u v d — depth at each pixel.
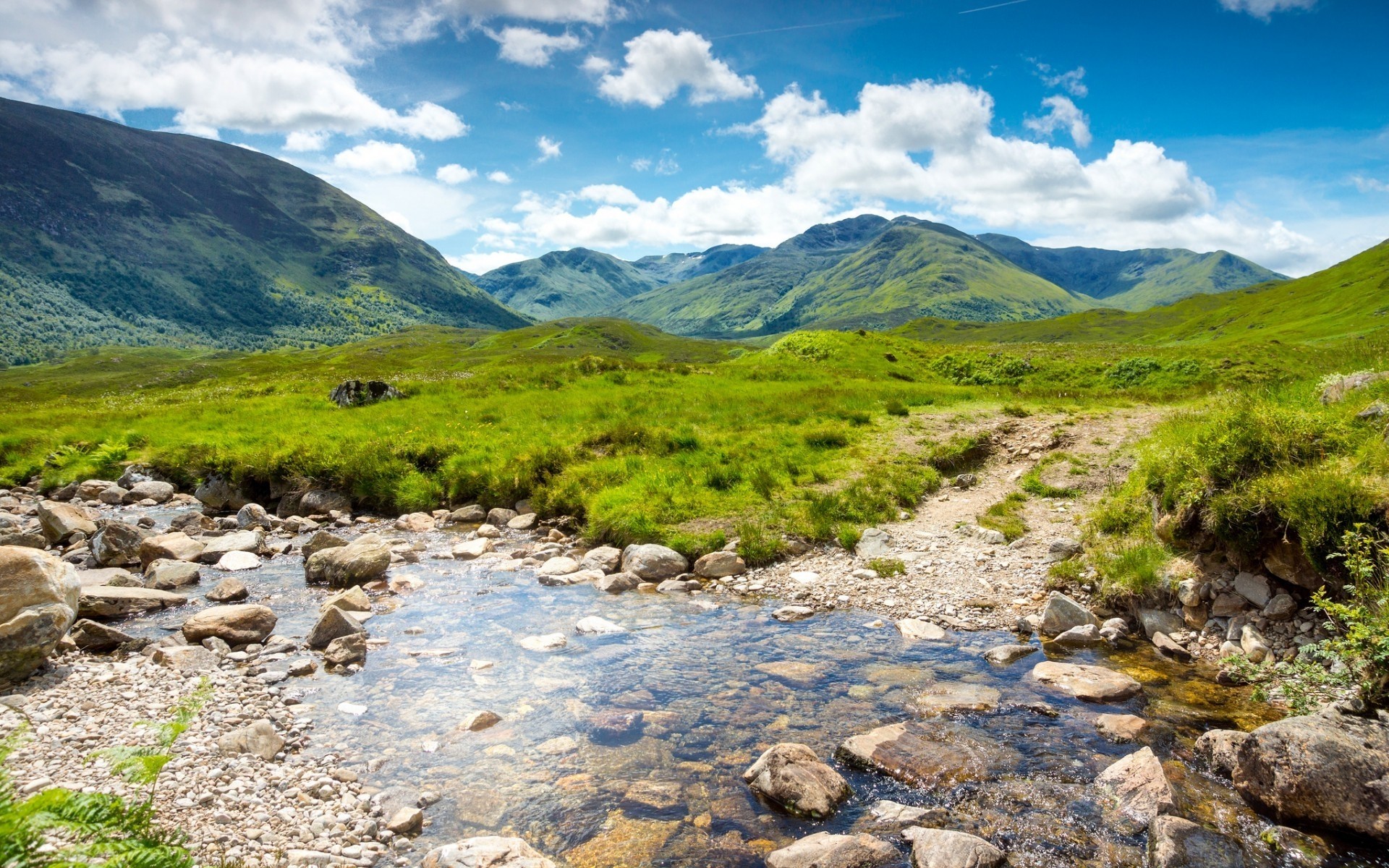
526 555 16.39
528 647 10.89
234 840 5.99
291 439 23.98
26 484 25.03
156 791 6.57
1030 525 16.16
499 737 8.21
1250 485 10.88
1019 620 11.71
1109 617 11.71
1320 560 9.54
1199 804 6.79
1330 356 20.97
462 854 5.86
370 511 21.14
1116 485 17.14
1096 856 6.13
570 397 32.19
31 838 5.05
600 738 8.20
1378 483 9.52
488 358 188.50
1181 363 41.88
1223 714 8.54
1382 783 6.30
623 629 11.72
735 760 7.74
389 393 34.69
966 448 22.00
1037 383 43.12
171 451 24.66
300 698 9.17
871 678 9.73
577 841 6.40
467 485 20.84
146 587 13.75
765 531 16.14
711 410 27.86
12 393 144.00
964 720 8.48
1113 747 7.84
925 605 12.59
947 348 56.56
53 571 9.73
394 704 9.04
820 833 6.47
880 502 17.84
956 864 5.76
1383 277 146.38
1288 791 6.45
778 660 10.41
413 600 13.30
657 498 17.72
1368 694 7.63
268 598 13.31
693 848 6.31
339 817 6.59
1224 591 10.80
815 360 46.69
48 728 7.70
